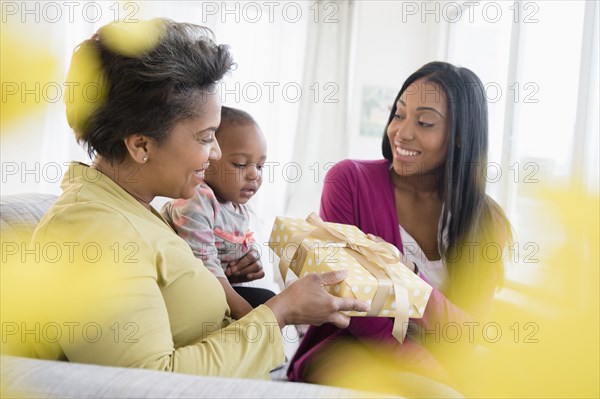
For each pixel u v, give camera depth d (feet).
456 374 3.42
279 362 2.39
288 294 2.52
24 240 2.78
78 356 2.07
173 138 2.43
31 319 2.19
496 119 9.52
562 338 2.17
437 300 3.33
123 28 2.30
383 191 3.77
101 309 2.02
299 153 12.77
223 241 3.86
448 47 12.64
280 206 12.94
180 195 2.68
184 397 1.54
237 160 3.80
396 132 3.64
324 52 12.82
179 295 2.48
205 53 2.43
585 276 1.81
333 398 1.65
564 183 1.40
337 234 3.19
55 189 10.39
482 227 3.77
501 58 9.98
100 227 2.18
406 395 2.77
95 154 2.61
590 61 6.62
